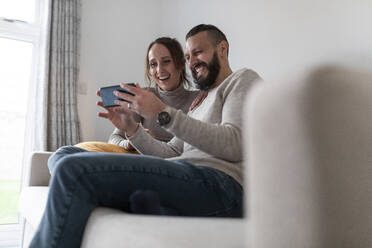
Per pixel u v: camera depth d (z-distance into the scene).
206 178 0.74
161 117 0.80
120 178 0.61
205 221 0.45
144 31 3.34
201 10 2.69
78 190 0.56
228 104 0.91
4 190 2.64
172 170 0.69
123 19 3.24
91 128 2.92
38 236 0.55
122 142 1.74
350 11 1.45
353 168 0.24
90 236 0.50
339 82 0.24
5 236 2.50
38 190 1.40
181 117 0.80
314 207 0.23
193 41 1.14
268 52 1.93
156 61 1.80
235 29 2.23
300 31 1.72
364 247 0.24
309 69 0.24
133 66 3.23
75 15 2.82
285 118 0.23
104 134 2.97
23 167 2.69
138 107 0.83
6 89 2.74
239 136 0.82
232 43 2.26
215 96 1.01
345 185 0.24
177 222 0.44
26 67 2.82
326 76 0.24
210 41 1.13
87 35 3.01
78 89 2.85
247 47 2.11
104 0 3.15
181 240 0.34
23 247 1.57
